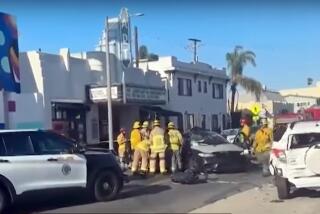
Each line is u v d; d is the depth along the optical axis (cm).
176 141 1980
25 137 1253
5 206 1212
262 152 2005
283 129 1477
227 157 2019
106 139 3450
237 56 6047
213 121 4809
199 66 4572
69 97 3042
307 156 1319
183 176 1708
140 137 1978
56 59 2972
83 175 1313
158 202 1319
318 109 3822
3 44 2456
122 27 3650
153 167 1942
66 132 2991
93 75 3247
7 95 2483
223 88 5056
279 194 1362
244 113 5119
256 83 6062
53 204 1338
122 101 3209
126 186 1652
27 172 1231
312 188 1433
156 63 4172
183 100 4275
